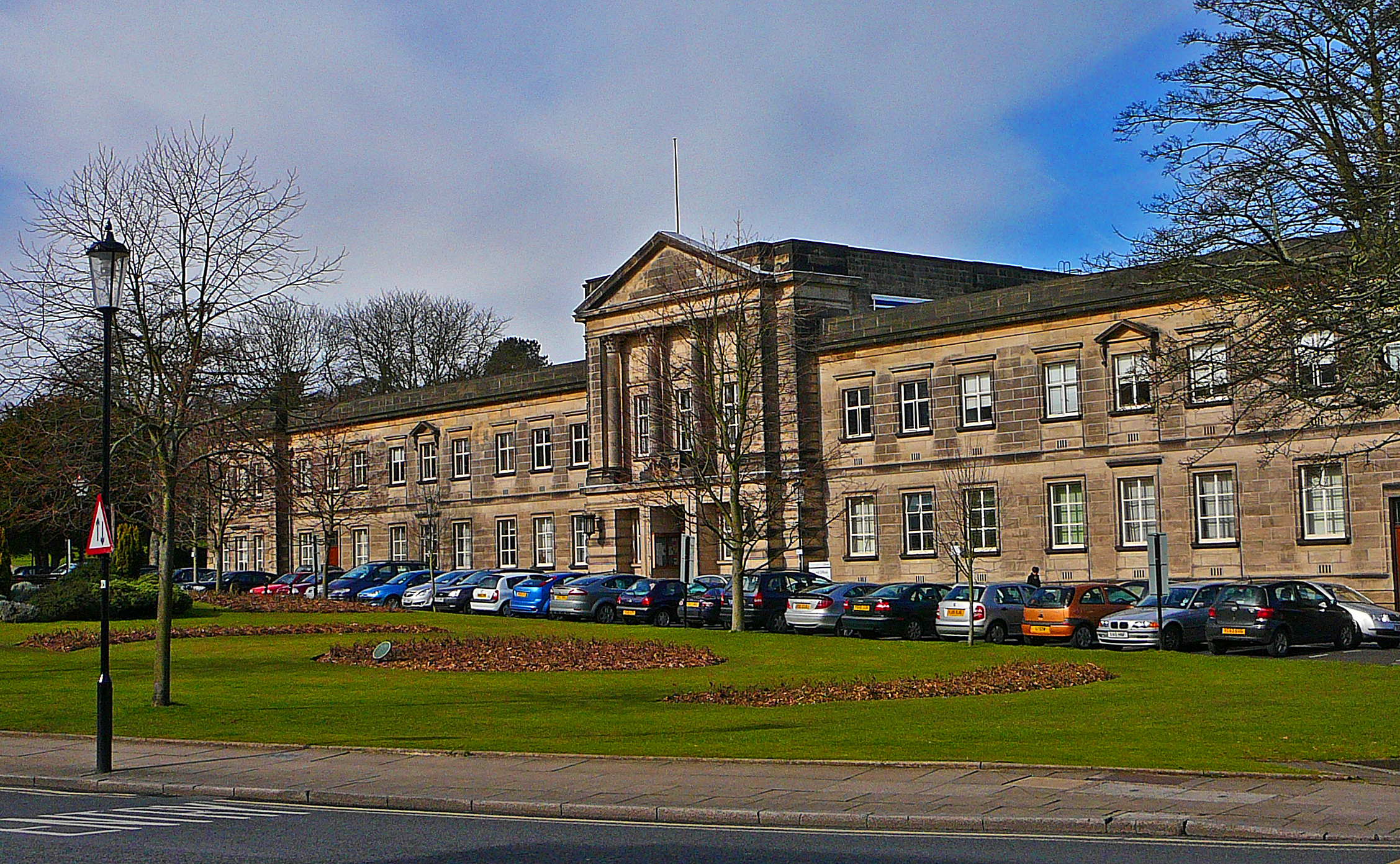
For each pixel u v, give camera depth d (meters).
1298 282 19.58
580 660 33.28
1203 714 22.20
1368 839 12.67
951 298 55.78
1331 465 43.94
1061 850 12.41
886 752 18.22
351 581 66.31
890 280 64.69
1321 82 21.70
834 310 61.56
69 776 17.66
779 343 58.75
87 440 28.17
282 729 21.77
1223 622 34.59
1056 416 52.06
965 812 14.01
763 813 14.22
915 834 13.50
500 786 16.28
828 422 58.97
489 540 75.88
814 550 58.91
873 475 57.38
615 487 65.69
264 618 48.09
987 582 53.03
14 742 20.97
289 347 71.56
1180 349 22.53
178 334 26.91
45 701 26.09
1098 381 50.94
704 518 50.03
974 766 16.69
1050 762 17.03
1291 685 26.31
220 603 52.97
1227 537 47.84
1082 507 51.44
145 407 26.55
